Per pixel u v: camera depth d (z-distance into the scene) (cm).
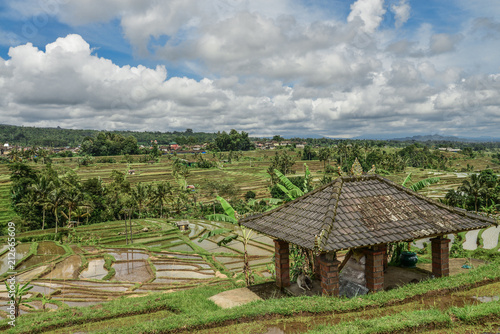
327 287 1237
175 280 3238
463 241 4481
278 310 1152
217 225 6384
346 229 1212
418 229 1280
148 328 1103
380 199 1398
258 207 7244
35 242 4816
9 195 7419
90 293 2806
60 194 5988
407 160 13612
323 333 934
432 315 1009
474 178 6247
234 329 1083
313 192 1492
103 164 15512
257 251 4294
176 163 13012
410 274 1586
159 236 5544
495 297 1209
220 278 3145
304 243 1180
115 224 6369
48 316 1548
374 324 977
